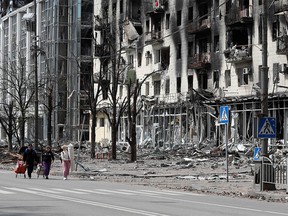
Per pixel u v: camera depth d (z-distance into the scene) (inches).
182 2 2874.0
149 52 3134.8
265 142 1010.1
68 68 3853.3
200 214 674.8
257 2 2375.7
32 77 3405.5
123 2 3324.3
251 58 2374.5
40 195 911.7
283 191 957.8
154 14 3085.6
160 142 2906.0
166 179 1337.4
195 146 2475.4
